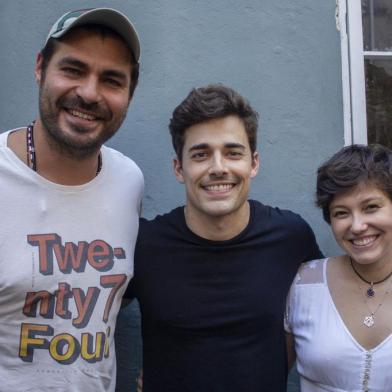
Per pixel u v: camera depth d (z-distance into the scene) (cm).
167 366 199
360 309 191
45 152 185
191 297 198
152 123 243
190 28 242
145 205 244
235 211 199
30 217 181
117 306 194
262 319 197
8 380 177
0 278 175
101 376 187
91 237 188
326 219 201
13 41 237
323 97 248
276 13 245
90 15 176
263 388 194
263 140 246
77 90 180
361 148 193
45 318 178
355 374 184
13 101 238
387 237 190
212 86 200
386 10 258
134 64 192
